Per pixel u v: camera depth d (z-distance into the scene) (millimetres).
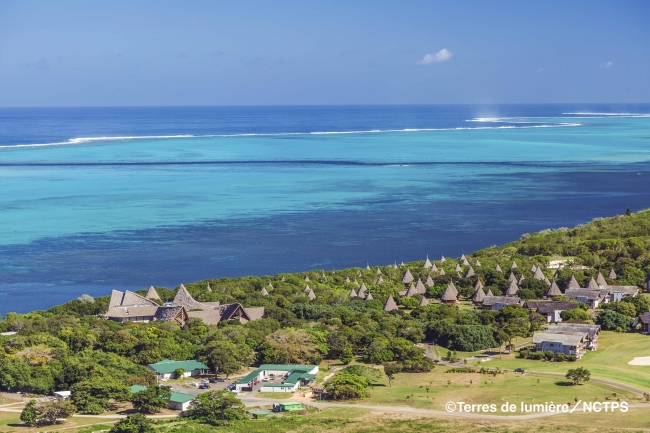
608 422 149375
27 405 154625
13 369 174250
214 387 177375
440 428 148750
